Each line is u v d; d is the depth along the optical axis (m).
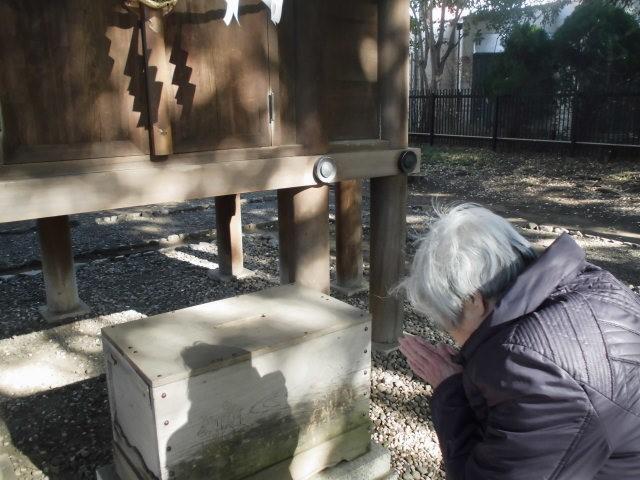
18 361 3.59
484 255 1.14
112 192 2.15
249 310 2.23
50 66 2.03
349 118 3.11
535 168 11.59
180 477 1.80
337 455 2.18
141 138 2.25
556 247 1.15
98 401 3.09
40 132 2.03
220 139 2.48
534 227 7.07
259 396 1.92
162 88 2.21
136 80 2.21
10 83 1.96
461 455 1.25
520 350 1.03
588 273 1.19
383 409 2.91
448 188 10.23
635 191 9.30
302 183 2.72
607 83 12.85
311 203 3.05
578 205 8.59
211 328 2.05
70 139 2.10
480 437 1.23
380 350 3.46
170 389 1.72
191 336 1.99
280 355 1.94
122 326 2.09
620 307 1.09
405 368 3.32
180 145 2.37
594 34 12.66
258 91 2.57
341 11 2.99
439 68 19.64
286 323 2.09
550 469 1.00
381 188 3.29
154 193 2.26
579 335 1.03
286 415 2.00
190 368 1.74
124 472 2.08
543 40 13.40
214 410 1.82
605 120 11.80
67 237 4.23
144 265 5.57
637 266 5.51
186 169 2.33
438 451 2.60
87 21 2.08
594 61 12.88
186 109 2.37
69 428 2.84
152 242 6.52
